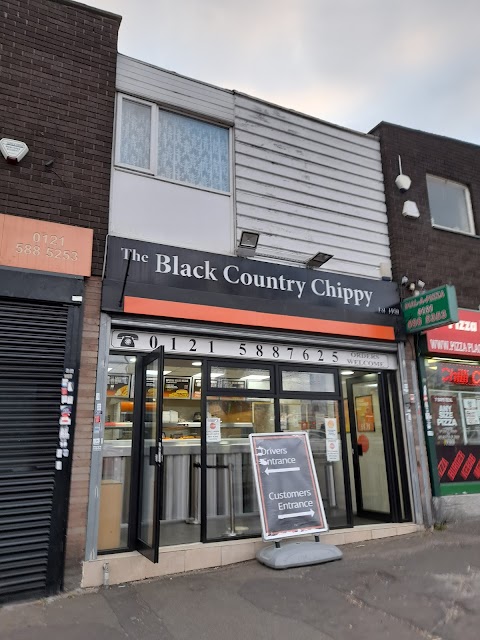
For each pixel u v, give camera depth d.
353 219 7.89
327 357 7.02
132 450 5.58
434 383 7.85
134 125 6.63
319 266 7.21
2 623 4.07
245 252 6.69
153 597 4.61
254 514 6.20
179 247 6.22
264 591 4.70
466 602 4.29
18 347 5.11
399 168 8.47
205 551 5.54
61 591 4.74
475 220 9.16
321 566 5.41
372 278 7.76
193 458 6.29
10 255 5.25
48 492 4.89
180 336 6.05
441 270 8.34
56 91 5.96
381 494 7.32
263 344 6.58
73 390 5.21
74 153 5.89
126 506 5.45
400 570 5.18
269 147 7.44
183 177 6.79
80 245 5.60
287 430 6.61
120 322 5.66
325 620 4.05
